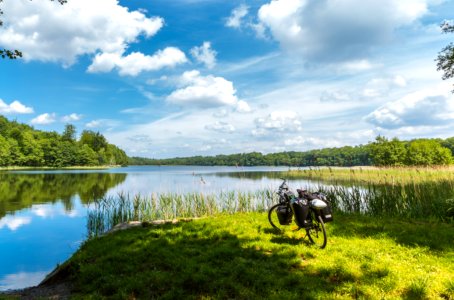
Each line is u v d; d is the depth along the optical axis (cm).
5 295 705
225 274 700
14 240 1492
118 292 639
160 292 640
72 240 1495
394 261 761
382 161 6481
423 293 596
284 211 1020
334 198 1689
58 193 3434
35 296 691
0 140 11394
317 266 735
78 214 2170
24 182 4944
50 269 1109
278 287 632
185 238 975
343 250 846
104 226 1658
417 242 928
